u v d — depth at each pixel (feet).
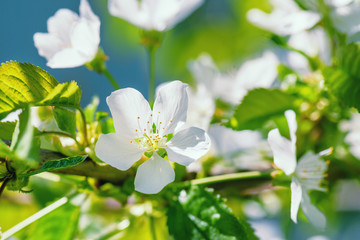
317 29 0.89
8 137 0.71
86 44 0.80
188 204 0.75
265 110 0.84
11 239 0.82
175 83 0.73
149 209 0.81
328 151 0.82
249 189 0.82
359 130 0.88
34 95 0.71
